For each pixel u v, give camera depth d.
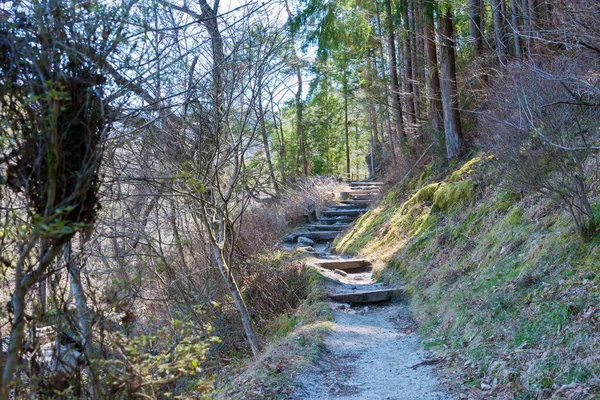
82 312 3.26
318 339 6.86
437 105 15.17
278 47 7.03
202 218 7.80
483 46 12.03
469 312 6.54
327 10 12.85
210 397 3.89
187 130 6.97
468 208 10.08
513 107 6.39
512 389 4.57
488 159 10.12
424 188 12.57
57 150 2.37
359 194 21.97
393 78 18.56
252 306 10.04
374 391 5.22
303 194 20.14
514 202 8.59
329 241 16.80
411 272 9.88
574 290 5.38
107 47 2.78
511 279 6.63
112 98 2.88
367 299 9.33
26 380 2.99
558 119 5.80
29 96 2.39
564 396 4.09
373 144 32.09
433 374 5.52
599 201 6.21
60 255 3.15
